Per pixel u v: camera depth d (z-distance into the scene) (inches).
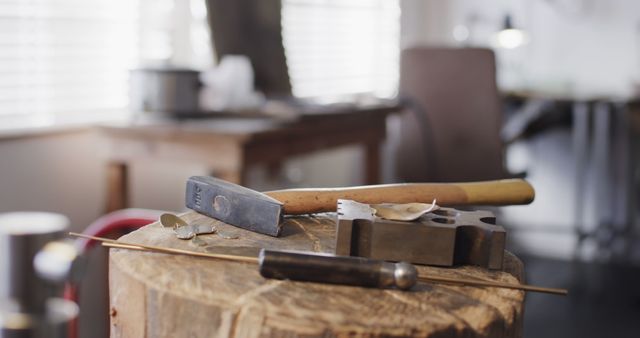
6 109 96.6
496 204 41.3
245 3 113.0
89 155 106.3
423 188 40.4
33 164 98.3
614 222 163.6
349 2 163.9
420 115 109.7
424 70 109.0
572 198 167.0
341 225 33.9
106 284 99.5
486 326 29.4
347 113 104.4
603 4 161.8
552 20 166.7
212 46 108.4
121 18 110.1
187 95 94.2
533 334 122.0
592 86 163.9
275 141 93.3
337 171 166.6
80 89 106.0
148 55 114.7
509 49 170.7
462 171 108.6
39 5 99.2
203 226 38.9
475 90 106.8
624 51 160.7
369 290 31.4
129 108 98.8
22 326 53.9
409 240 34.2
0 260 54.4
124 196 97.3
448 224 34.9
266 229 37.9
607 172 162.2
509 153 170.4
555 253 169.9
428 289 31.8
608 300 138.7
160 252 34.9
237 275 32.4
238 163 87.0
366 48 170.6
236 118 100.0
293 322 28.4
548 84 157.9
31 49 99.0
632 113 143.2
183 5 119.6
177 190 121.2
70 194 103.8
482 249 34.7
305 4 150.8
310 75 154.0
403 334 28.1
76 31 104.4
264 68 117.1
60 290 60.1
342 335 28.0
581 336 121.6
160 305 31.2
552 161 167.9
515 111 160.2
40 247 55.3
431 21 182.4
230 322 29.6
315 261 31.6
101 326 108.9
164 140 91.4
